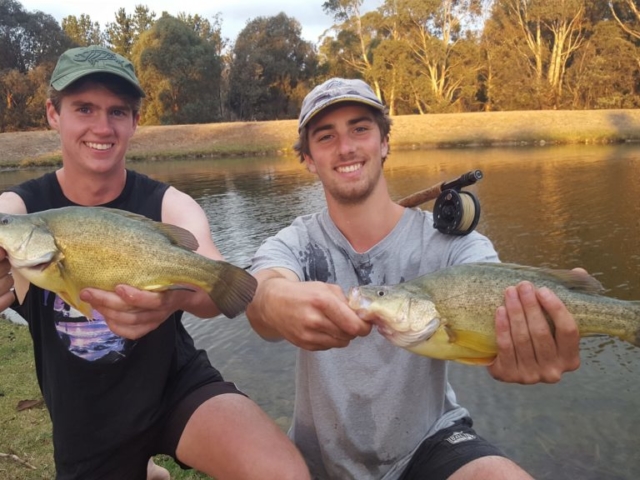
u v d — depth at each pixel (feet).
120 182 3.35
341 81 3.11
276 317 2.48
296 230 3.29
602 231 12.12
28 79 50.24
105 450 3.15
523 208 14.92
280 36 60.13
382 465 2.94
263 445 2.81
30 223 2.69
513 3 51.21
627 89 47.85
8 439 4.42
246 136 41.55
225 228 14.48
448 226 3.03
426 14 50.90
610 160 24.41
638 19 48.19
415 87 51.13
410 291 2.45
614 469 4.71
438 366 3.01
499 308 2.28
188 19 65.87
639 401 5.56
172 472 4.14
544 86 49.65
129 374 3.10
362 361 2.92
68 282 2.72
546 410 5.49
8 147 37.65
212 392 3.16
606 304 2.39
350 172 3.07
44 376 3.24
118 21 65.16
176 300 2.72
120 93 3.20
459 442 2.80
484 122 40.65
